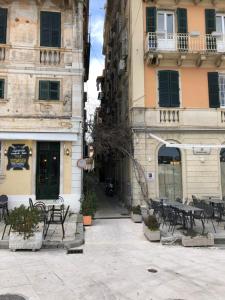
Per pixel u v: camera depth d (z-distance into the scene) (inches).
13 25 660.1
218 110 718.5
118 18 954.1
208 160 704.4
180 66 721.6
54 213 482.3
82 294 255.6
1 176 624.7
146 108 700.0
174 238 430.0
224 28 759.7
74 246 411.5
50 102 652.1
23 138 618.5
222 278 292.0
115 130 727.7
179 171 703.1
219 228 505.4
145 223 462.6
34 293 256.4
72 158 649.6
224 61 720.3
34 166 636.7
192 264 334.6
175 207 496.4
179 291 261.3
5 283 278.2
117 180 975.0
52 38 669.3
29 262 340.8
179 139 701.3
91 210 552.4
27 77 651.5
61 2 676.7
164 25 741.9
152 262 342.0
